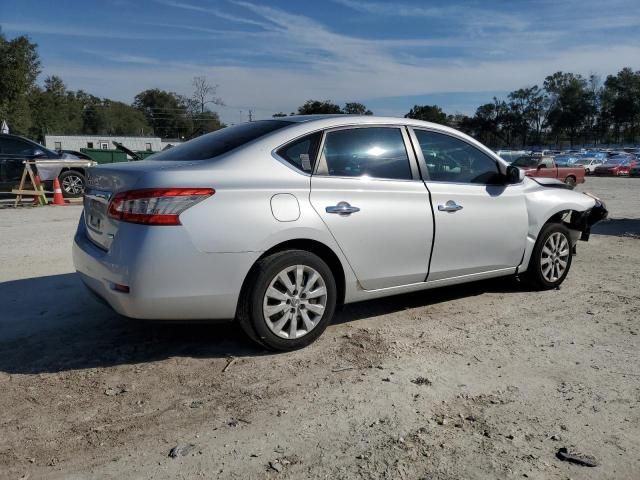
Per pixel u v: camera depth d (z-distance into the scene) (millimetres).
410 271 4516
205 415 3170
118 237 3590
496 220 5035
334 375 3674
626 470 2691
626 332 4496
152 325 4547
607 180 33625
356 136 4352
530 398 3387
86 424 3066
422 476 2623
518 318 4832
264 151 3955
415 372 3729
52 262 6750
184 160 4043
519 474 2646
